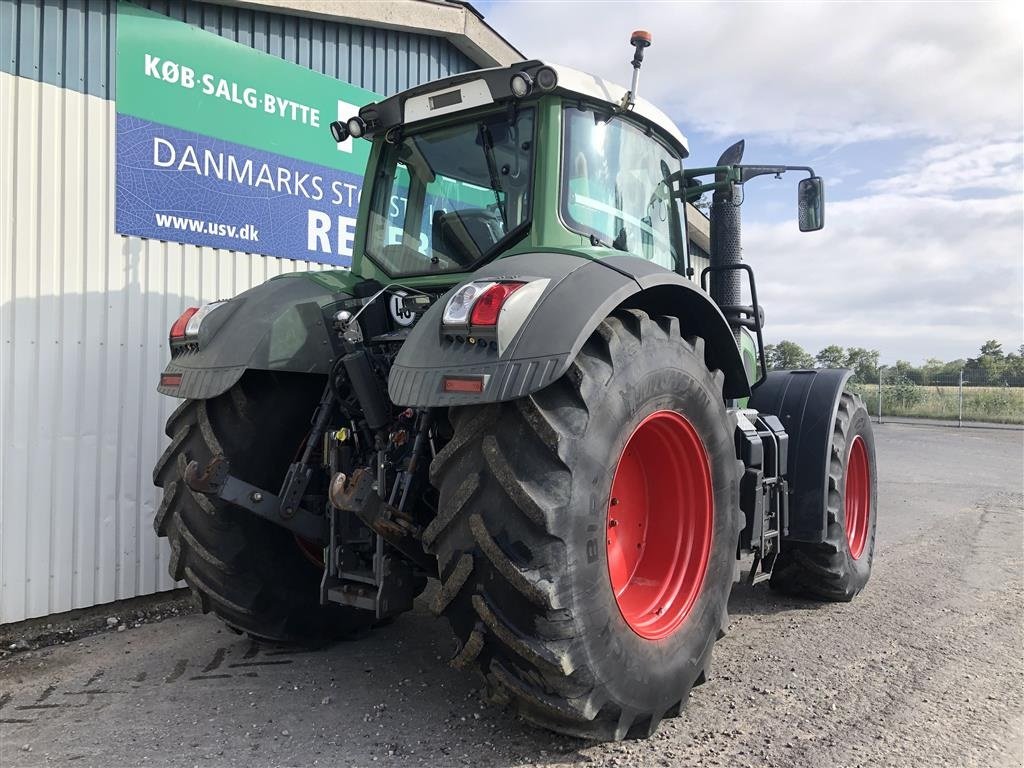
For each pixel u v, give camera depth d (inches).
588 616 84.2
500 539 82.7
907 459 481.1
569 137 112.3
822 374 166.4
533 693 85.0
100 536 159.2
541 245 107.7
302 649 134.3
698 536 107.7
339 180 209.6
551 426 82.1
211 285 179.5
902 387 944.9
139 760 93.7
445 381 82.7
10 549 146.2
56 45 151.3
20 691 118.0
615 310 97.4
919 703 111.3
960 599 168.7
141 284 165.5
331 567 107.9
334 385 110.2
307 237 201.8
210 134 177.6
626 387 90.0
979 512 285.6
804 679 120.6
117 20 160.2
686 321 115.6
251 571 120.1
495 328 81.4
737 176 141.2
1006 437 652.7
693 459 106.2
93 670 127.2
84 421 156.4
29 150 147.6
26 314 147.6
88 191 156.2
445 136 121.6
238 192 184.4
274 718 105.7
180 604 167.9
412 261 123.6
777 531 145.4
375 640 138.9
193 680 121.1
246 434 116.4
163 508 118.4
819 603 165.9
